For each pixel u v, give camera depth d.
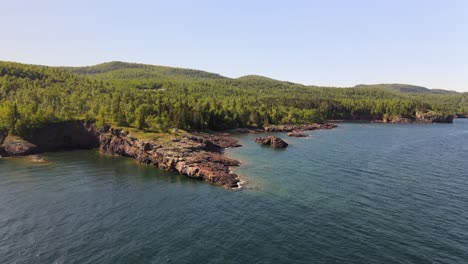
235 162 106.69
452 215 60.44
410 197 70.62
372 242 50.50
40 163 109.44
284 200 70.06
